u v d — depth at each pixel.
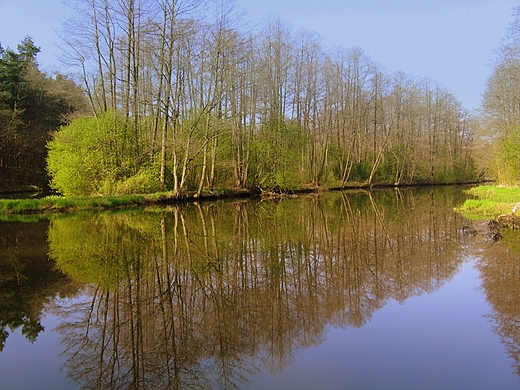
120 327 5.76
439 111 51.88
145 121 27.97
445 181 51.62
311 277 8.20
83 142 22.69
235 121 28.86
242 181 31.61
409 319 6.02
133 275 8.26
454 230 13.70
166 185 26.48
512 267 8.77
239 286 7.58
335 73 40.56
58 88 33.91
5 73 35.59
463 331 5.56
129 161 23.89
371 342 5.25
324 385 4.19
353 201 26.39
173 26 22.69
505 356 4.81
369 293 7.23
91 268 8.81
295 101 37.69
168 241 11.82
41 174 38.50
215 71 23.55
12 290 7.38
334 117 41.94
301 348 5.07
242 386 4.20
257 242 11.73
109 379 4.40
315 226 14.84
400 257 9.92
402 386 4.16
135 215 17.95
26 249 10.71
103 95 25.78
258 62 32.28
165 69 25.50
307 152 37.94
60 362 4.80
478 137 34.19
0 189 34.69
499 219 14.66
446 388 4.12
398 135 47.25
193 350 5.06
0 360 4.87
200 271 8.57
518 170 27.48
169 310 6.36
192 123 25.75
